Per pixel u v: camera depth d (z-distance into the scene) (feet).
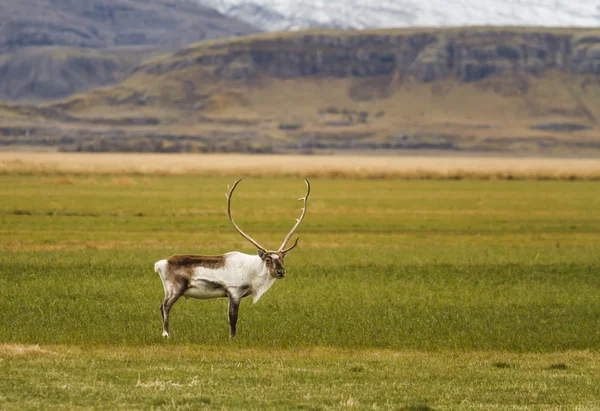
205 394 176.76
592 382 196.13
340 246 520.83
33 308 280.72
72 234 548.72
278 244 525.34
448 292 334.65
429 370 207.21
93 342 229.86
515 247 524.93
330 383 190.80
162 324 256.11
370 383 191.72
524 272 403.75
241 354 220.84
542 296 328.08
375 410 167.84
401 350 233.14
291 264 423.23
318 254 472.03
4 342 228.43
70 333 239.50
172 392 177.37
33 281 339.98
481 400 179.93
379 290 337.11
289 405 169.68
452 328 260.21
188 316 270.46
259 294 236.02
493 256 470.80
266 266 235.20
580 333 256.32
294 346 232.94
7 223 606.14
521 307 304.09
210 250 477.77
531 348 236.84
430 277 382.22
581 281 374.84
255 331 248.73
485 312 290.97
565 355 229.45
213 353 220.84
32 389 175.73
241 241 535.19
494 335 251.39
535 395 183.83
